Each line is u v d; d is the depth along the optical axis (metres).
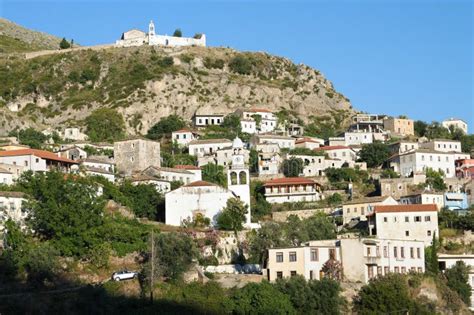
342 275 165.38
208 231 191.12
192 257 162.88
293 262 165.88
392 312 156.12
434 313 162.38
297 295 153.62
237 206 197.62
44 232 173.25
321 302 154.50
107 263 167.12
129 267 167.75
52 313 142.12
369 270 167.25
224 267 174.88
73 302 145.25
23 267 156.38
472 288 178.50
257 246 180.38
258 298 149.50
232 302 150.50
